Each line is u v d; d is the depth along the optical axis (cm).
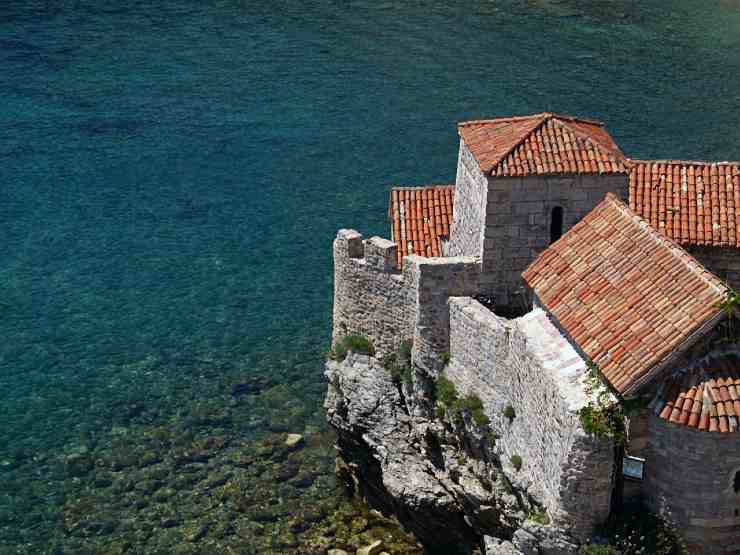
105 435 5112
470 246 4184
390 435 4350
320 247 6931
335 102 9175
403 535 4397
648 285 3375
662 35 11244
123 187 7706
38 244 6919
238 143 8425
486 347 3859
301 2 12044
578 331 3394
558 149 3988
